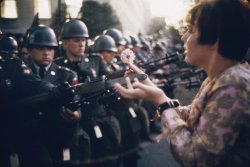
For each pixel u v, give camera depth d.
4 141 3.28
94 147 4.67
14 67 3.14
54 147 3.78
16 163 3.36
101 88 2.93
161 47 11.40
